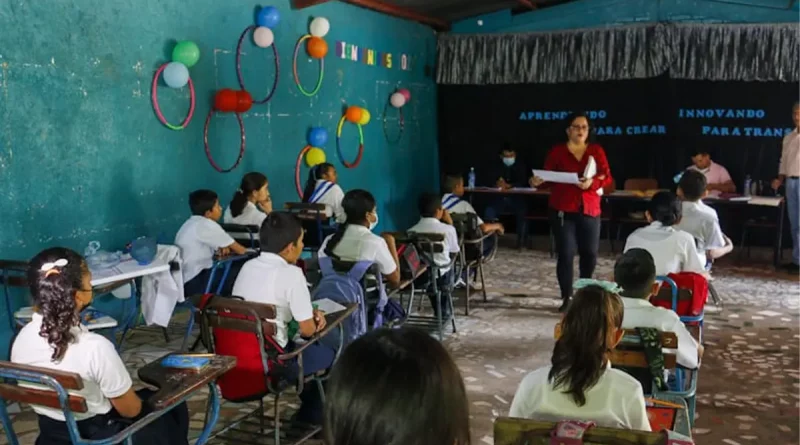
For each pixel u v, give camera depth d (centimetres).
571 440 152
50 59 421
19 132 405
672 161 846
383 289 369
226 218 539
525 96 905
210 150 561
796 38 762
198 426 336
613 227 865
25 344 213
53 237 430
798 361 432
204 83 548
